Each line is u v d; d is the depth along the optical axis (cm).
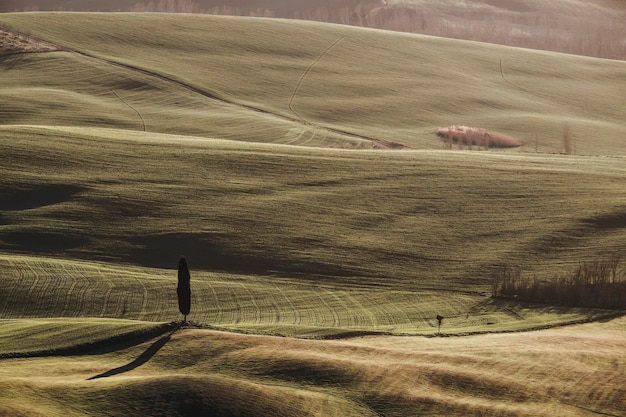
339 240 12862
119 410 6862
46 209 13338
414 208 14050
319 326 9894
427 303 11031
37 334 8862
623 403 7762
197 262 12162
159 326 8994
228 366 8000
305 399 7331
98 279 11312
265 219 13375
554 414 7481
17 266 11494
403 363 8256
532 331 9969
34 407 6694
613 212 13950
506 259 12475
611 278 11725
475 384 7931
